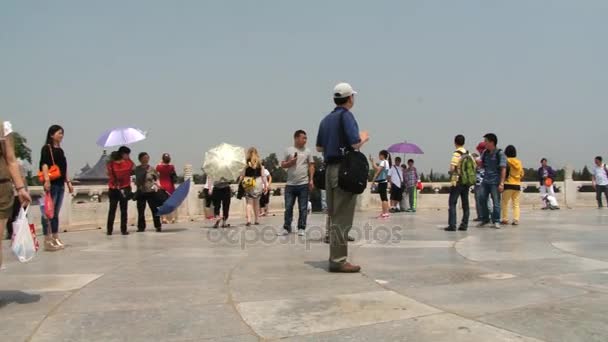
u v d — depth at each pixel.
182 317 4.32
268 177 17.42
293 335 3.81
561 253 7.64
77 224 13.62
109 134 11.82
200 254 7.99
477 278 5.78
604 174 20.16
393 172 18.89
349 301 4.77
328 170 6.21
